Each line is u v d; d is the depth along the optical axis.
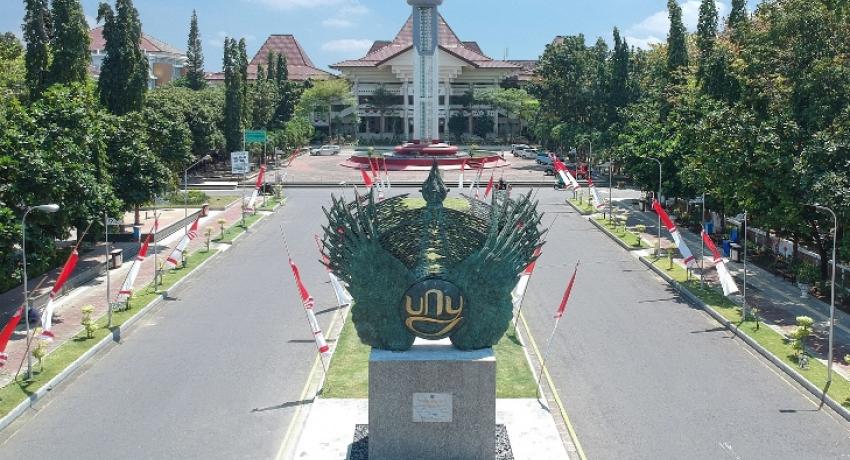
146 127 63.16
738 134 39.59
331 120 152.50
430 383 21.58
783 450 23.05
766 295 41.06
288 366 30.47
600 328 35.75
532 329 35.69
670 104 71.12
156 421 25.23
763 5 46.25
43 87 54.44
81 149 41.28
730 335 34.53
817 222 39.38
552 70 113.88
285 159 122.31
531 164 116.19
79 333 33.88
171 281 44.34
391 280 21.81
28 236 34.72
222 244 56.38
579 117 113.75
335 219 22.25
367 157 112.25
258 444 23.56
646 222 66.75
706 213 62.84
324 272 48.03
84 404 26.69
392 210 22.72
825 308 38.44
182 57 168.25
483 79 155.75
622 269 48.84
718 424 24.91
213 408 26.30
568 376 29.39
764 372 29.72
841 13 41.50
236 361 31.09
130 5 64.62
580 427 24.73
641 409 26.16
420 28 109.62
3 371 29.19
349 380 28.36
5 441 23.78
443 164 109.31
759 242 53.19
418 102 112.31
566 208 76.69
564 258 52.34
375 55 157.38
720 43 59.38
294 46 185.75
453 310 21.72
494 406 21.70
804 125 40.00
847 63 40.00
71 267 30.20
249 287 44.06
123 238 57.28
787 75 42.31
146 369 30.20
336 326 36.09
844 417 25.36
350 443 23.09
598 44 115.56
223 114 102.06
